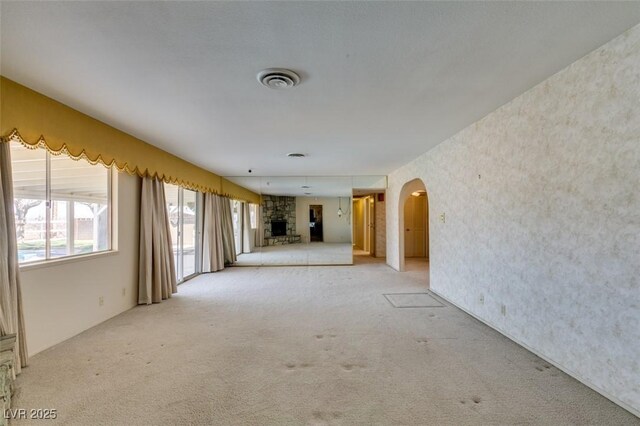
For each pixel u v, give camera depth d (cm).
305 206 805
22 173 284
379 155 515
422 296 462
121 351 276
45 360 259
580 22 170
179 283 562
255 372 239
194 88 247
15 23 162
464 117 329
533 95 256
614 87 189
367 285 539
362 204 938
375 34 178
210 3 149
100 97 264
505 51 199
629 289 184
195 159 537
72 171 333
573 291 223
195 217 649
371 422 181
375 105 289
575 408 192
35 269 271
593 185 205
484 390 213
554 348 242
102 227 376
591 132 206
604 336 200
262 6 152
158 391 213
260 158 531
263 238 808
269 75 224
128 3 148
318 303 429
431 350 276
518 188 279
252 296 468
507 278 298
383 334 315
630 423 177
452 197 412
